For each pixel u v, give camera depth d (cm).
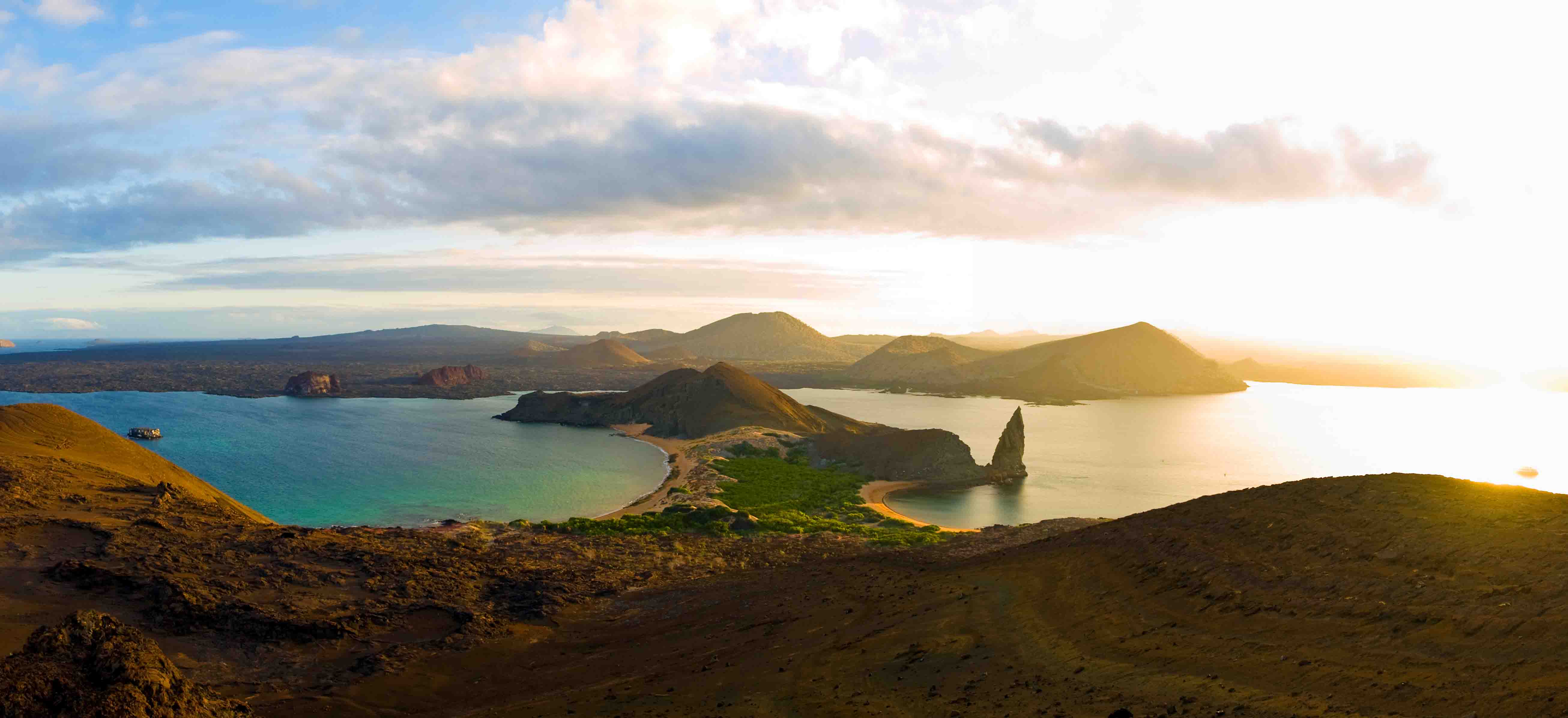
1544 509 3194
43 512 6431
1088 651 3100
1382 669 2217
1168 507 5288
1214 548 3950
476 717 3553
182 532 6481
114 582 5172
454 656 4797
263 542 6500
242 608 5056
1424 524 3384
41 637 2402
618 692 3712
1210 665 2608
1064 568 4531
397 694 4197
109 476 8250
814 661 3716
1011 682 2891
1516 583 2512
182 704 2331
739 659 4050
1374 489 4069
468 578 6359
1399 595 2744
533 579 6519
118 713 2123
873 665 3472
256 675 4356
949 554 7344
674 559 7675
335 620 5075
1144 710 2341
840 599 5194
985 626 3750
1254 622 2945
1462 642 2228
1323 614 2811
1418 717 1873
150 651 2459
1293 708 2106
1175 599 3488
